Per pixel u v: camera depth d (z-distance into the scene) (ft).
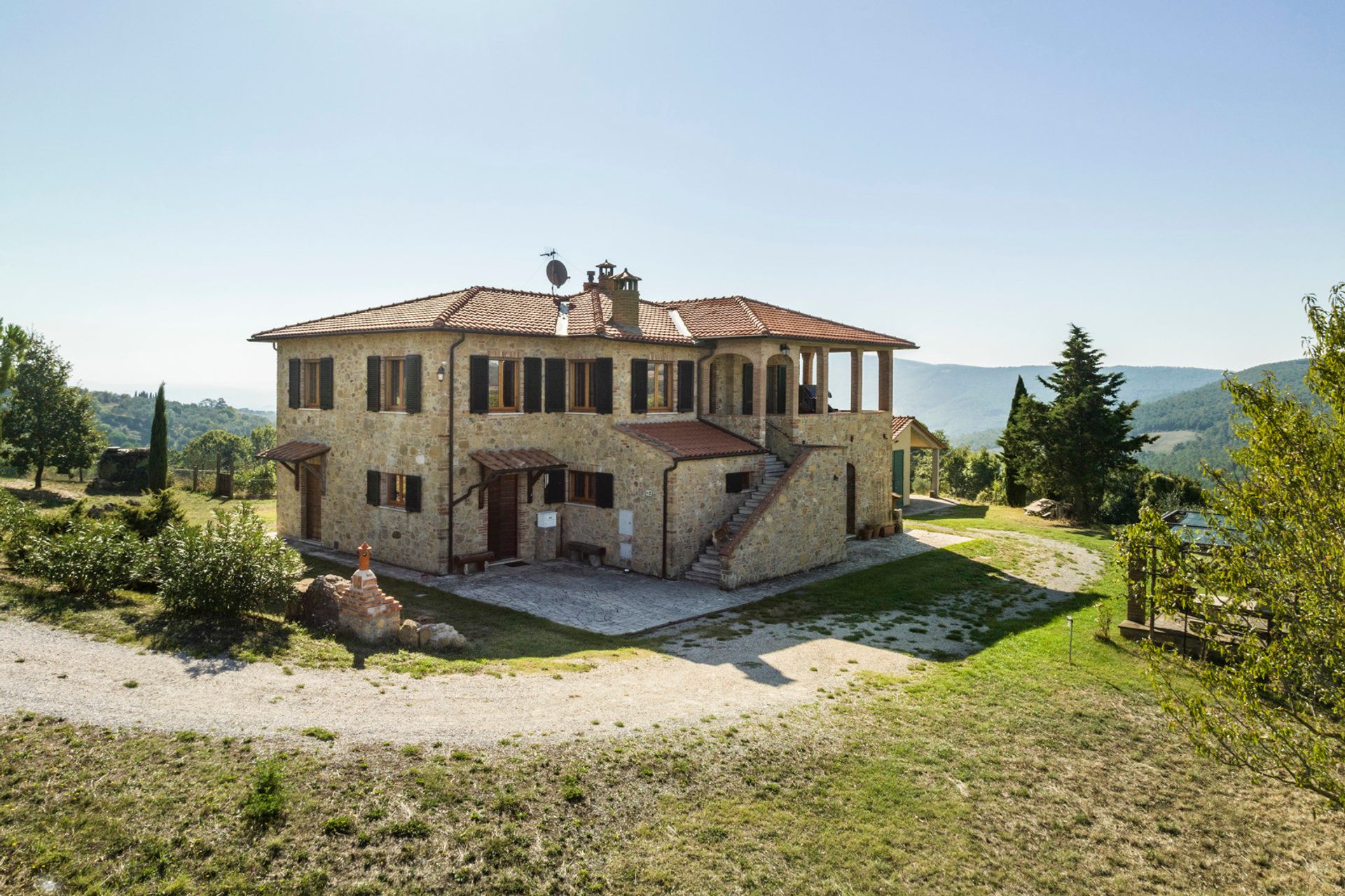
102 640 41.47
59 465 119.75
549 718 37.42
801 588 71.97
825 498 82.64
